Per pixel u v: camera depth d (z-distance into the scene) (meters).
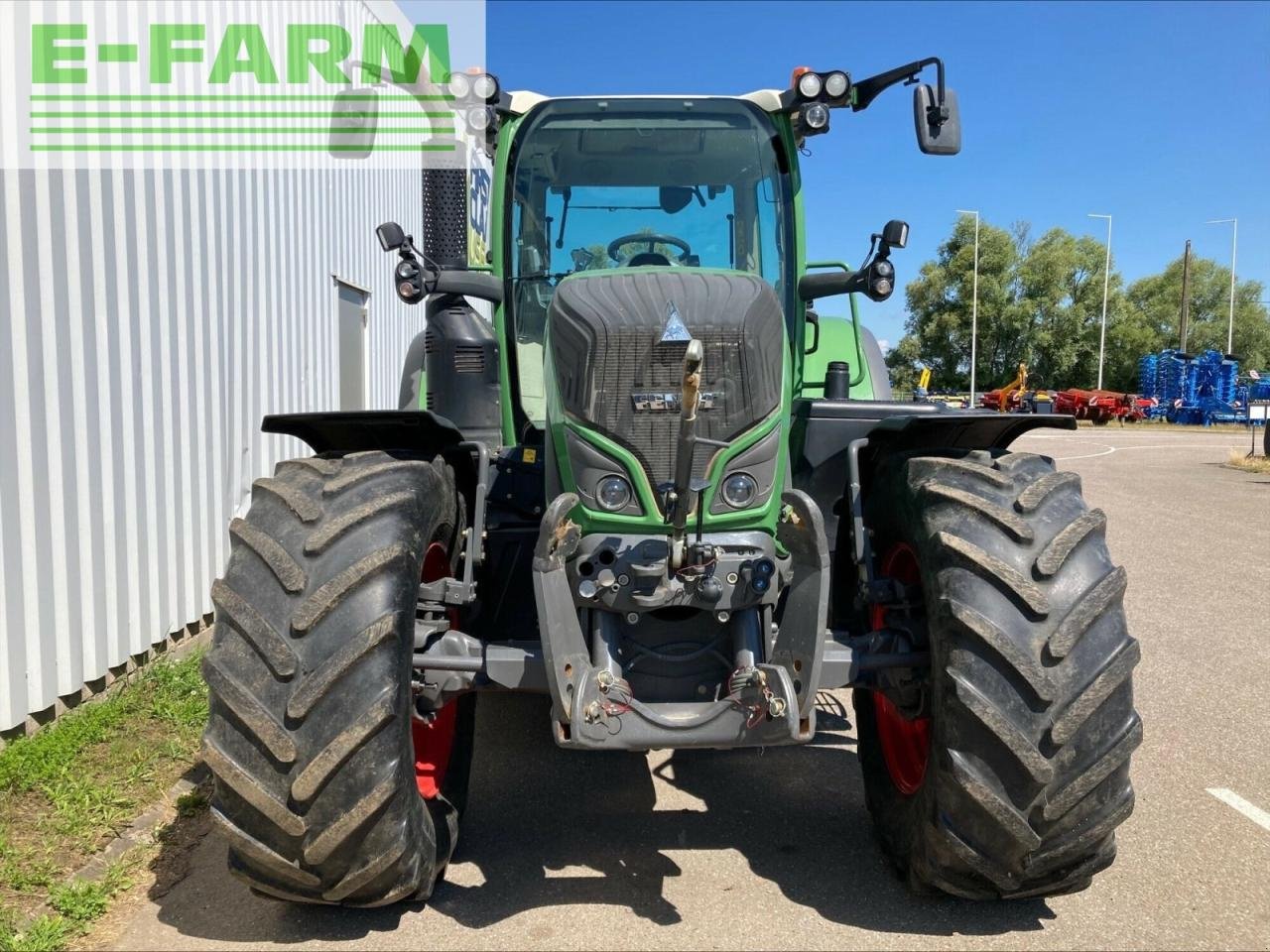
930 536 2.74
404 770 2.50
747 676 2.70
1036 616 2.56
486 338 3.89
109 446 4.49
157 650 4.95
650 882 3.07
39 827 3.29
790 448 3.69
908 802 2.97
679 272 3.04
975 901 2.96
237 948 2.69
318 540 2.52
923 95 3.49
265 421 2.89
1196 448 24.22
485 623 3.48
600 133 3.92
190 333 5.30
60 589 4.13
